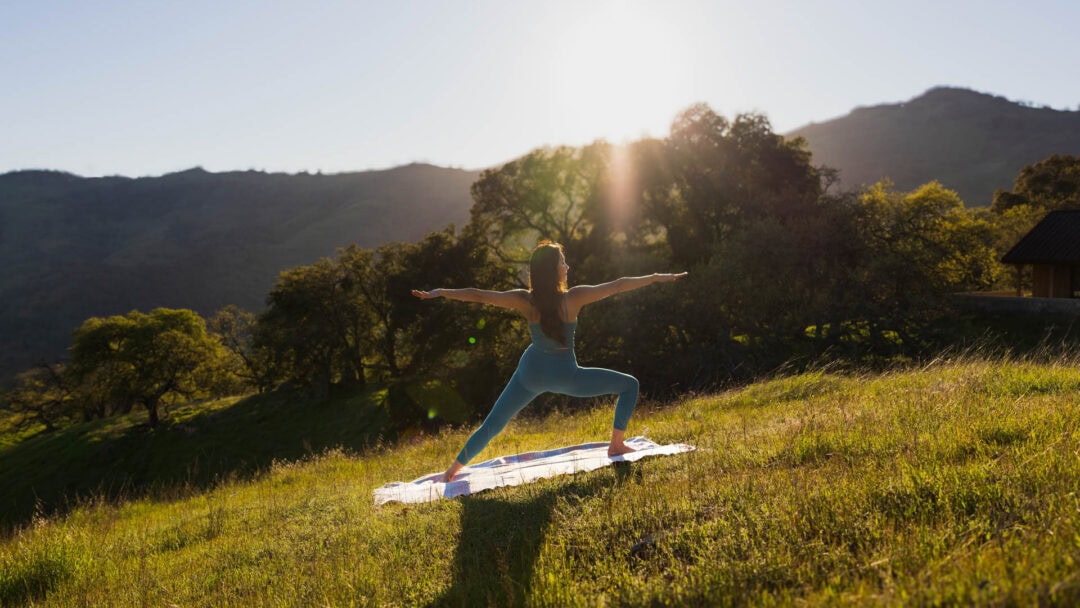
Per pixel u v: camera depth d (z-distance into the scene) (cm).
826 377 1016
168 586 459
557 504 459
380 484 696
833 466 449
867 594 252
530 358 550
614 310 3066
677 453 572
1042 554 257
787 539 330
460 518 469
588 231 4419
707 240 4094
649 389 2862
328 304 4297
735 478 453
